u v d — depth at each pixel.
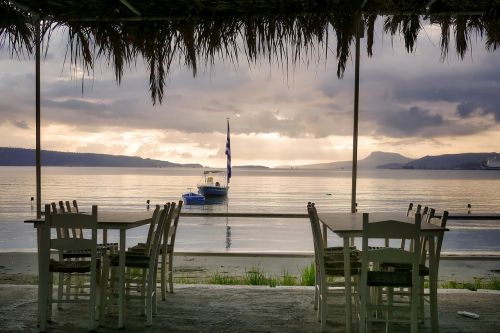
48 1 5.07
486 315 5.35
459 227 39.50
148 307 4.91
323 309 4.74
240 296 6.05
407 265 5.09
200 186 72.31
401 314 5.45
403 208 62.41
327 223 4.96
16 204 62.03
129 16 5.27
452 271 9.11
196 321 5.04
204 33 5.23
